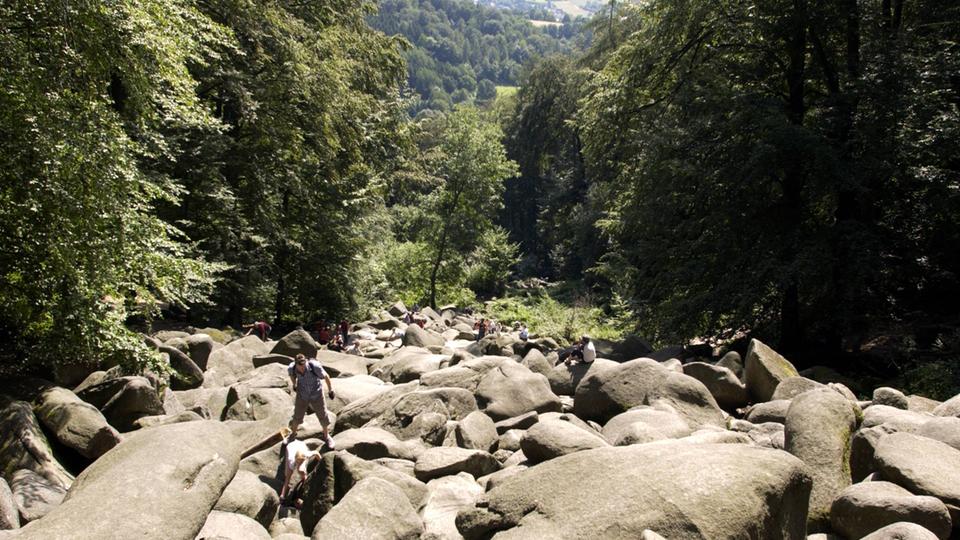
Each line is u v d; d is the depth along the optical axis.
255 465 7.82
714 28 19.55
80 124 9.43
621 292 27.48
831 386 9.02
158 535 4.87
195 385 12.98
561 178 53.75
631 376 10.85
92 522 4.77
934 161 16.03
